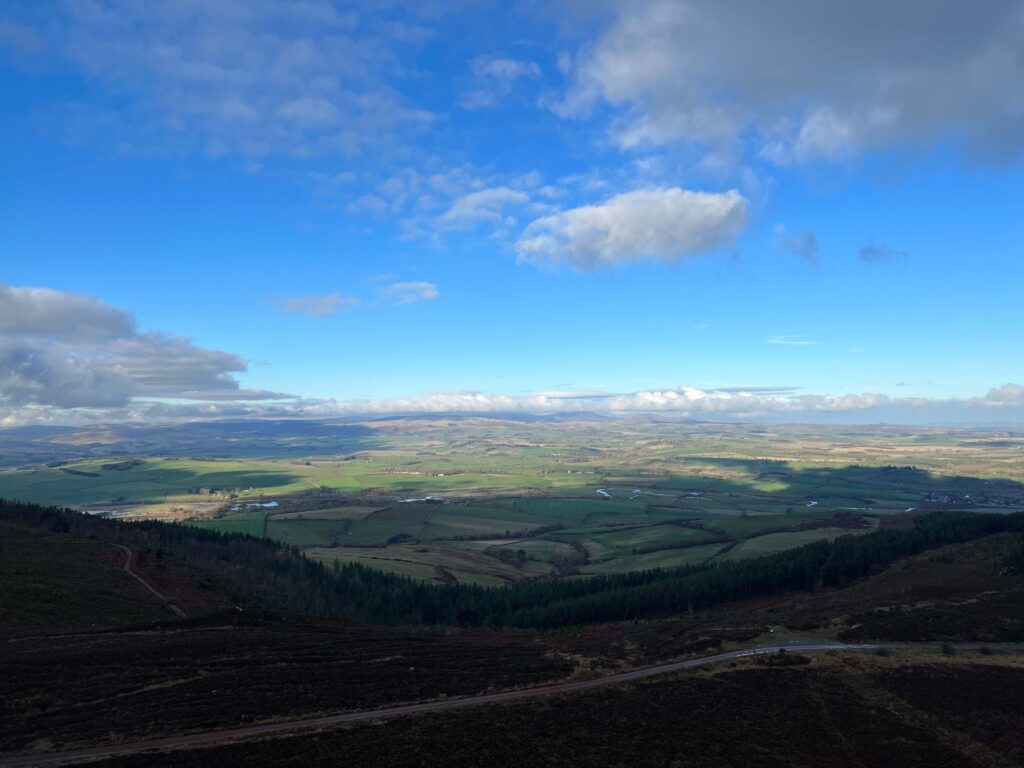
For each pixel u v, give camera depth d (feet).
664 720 166.91
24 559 327.67
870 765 149.07
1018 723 169.37
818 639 240.32
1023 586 298.76
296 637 249.96
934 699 183.73
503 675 202.80
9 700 157.28
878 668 206.90
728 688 191.62
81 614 277.23
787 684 194.90
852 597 324.80
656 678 201.57
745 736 160.15
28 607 267.39
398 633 295.28
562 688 192.44
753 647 233.96
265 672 192.03
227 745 135.95
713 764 144.66
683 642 244.63
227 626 271.28
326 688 179.83
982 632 238.27
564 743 150.20
